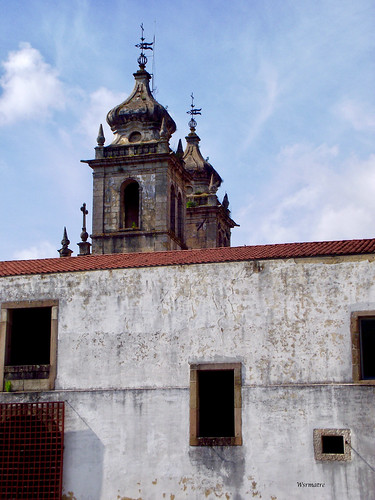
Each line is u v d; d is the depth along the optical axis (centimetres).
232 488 2444
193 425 2514
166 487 2497
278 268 2569
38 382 2672
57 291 2731
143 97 5206
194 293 2617
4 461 2622
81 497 2552
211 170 6222
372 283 2486
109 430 2581
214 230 5772
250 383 2506
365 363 2470
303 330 2508
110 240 4875
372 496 2344
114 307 2675
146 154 4894
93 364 2648
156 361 2598
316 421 2427
